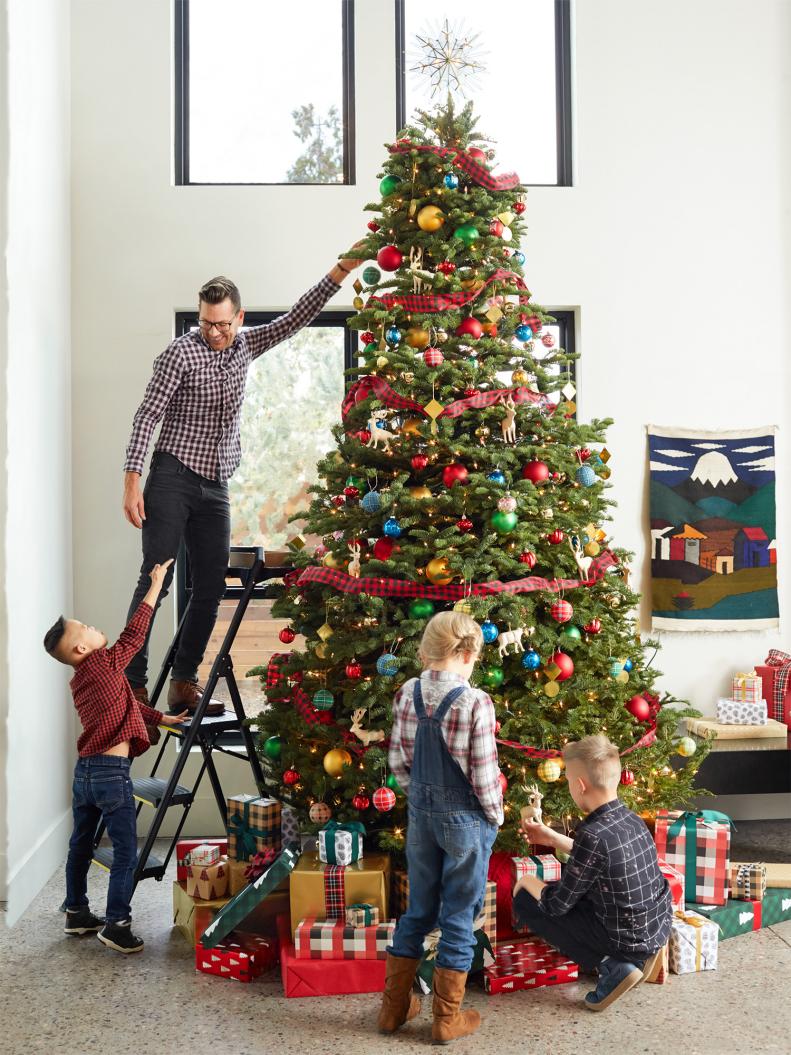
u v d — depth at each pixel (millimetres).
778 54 4617
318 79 4551
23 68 3637
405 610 3125
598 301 4516
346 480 3305
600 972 2707
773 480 4570
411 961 2557
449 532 2957
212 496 3701
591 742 2734
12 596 3422
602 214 4523
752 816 4582
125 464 3941
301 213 4426
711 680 4539
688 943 2926
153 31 4395
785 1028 2568
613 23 4539
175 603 4387
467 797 2502
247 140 4527
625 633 3449
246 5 4531
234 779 4379
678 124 4562
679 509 4531
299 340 4535
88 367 4355
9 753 3363
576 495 3182
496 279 3279
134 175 4383
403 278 3311
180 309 4402
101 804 3150
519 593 3080
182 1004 2738
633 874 2648
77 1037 2543
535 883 2818
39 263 3842
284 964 2785
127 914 3098
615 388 4523
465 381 3168
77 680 3213
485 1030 2578
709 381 4566
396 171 3389
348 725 3062
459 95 4520
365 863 2943
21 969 2979
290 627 3279
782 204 4613
